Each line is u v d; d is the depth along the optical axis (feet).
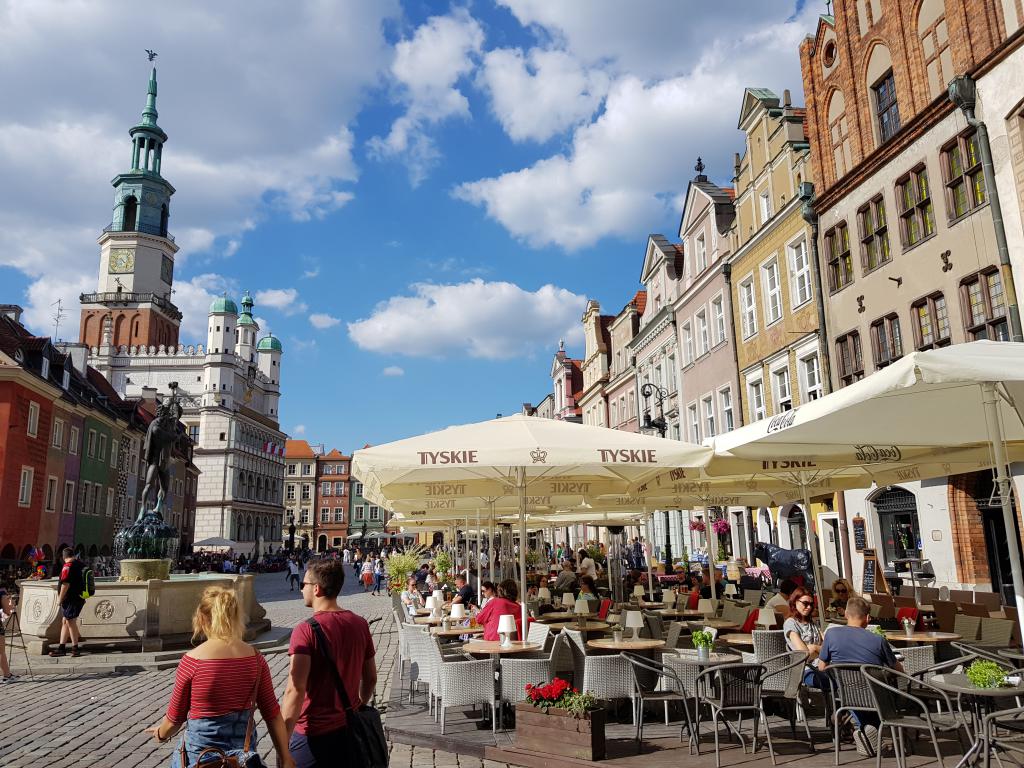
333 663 14.33
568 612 49.16
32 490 119.85
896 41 63.77
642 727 27.91
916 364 18.61
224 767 13.82
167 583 52.95
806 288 79.00
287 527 437.58
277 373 383.04
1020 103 50.44
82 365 176.76
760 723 29.37
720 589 70.28
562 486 39.65
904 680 25.67
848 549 71.10
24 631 54.49
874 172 66.59
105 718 33.55
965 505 57.16
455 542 102.94
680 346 117.19
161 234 336.08
